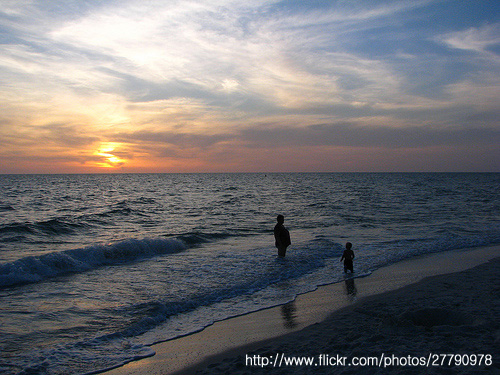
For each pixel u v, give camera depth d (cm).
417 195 4578
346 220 2173
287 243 1130
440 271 954
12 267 875
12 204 3528
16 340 525
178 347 518
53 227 1817
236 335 558
